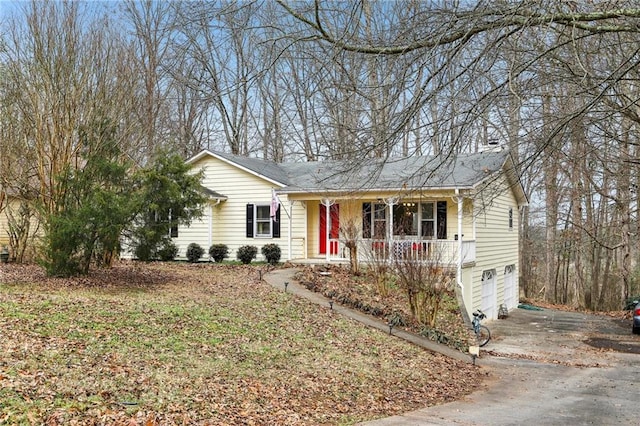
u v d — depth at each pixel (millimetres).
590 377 12172
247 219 23734
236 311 13266
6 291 13016
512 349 15898
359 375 10219
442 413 8617
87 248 15750
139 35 17938
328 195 19281
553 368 13148
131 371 8023
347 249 22031
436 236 20750
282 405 7957
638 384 11469
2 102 18469
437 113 6102
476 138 8242
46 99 16422
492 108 6719
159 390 7512
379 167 6145
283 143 33219
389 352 12367
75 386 7027
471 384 11156
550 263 34531
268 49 6281
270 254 22625
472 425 7898
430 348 13672
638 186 20594
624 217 27359
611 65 7906
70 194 16234
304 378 9430
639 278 30984
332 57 5859
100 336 9477
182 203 17188
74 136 16797
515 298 27625
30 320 9766
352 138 7098
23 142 18469
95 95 16781
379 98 6246
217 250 23172
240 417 7148
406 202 20750
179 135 29531
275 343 11195
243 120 33688
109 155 17031
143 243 16531
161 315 11648
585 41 7863
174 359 9023
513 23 5496
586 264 35406
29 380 6883
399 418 8109
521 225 36875
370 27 6094
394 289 18156
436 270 15344
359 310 15898
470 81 5648
